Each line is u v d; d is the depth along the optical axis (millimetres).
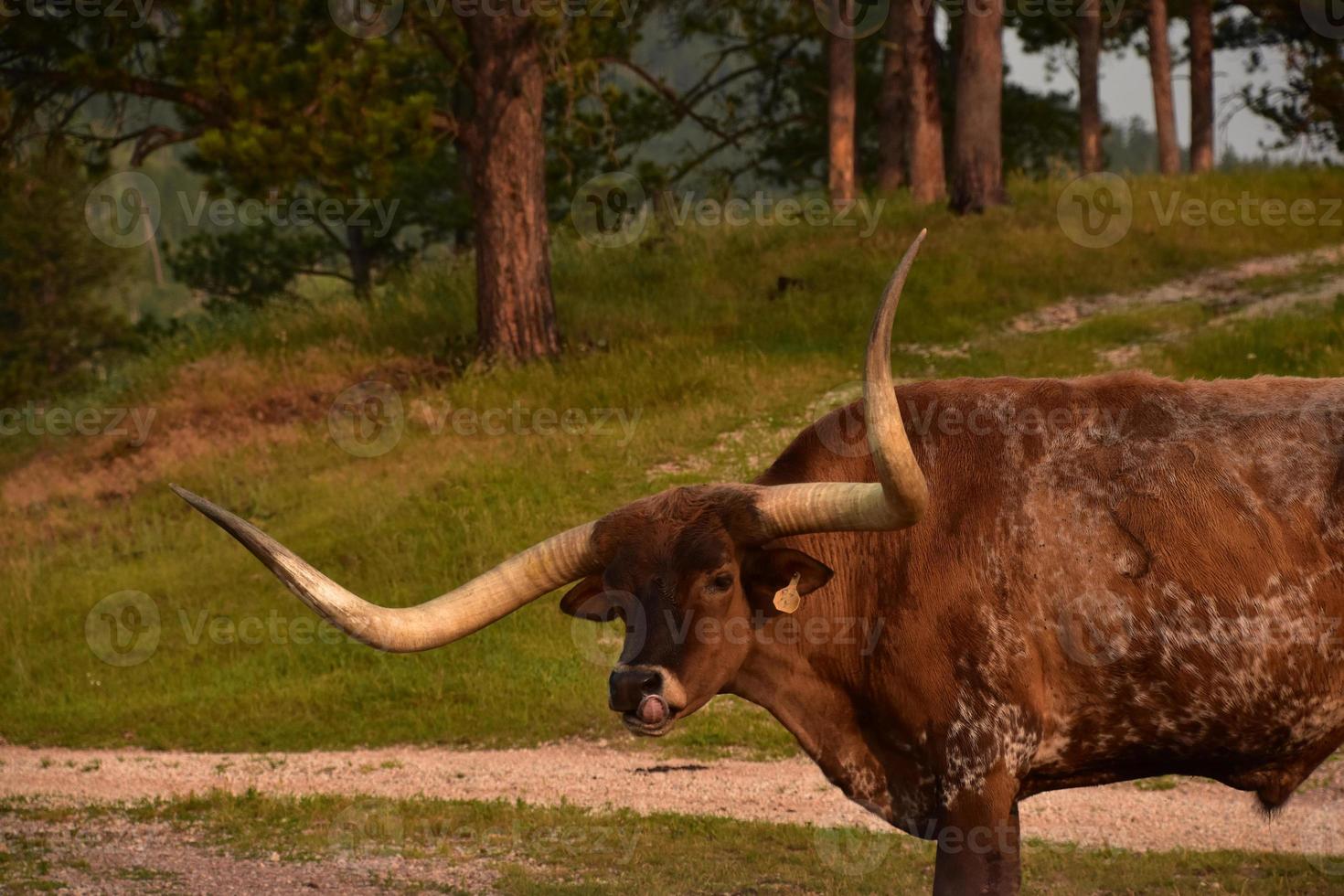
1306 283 64500
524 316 61625
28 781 33062
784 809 27422
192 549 51062
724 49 100750
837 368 58781
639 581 15406
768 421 53531
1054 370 54219
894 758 17141
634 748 33781
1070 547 16297
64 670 42969
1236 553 15984
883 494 14492
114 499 56938
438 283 73625
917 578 16500
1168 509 16188
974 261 69625
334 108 56594
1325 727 16328
